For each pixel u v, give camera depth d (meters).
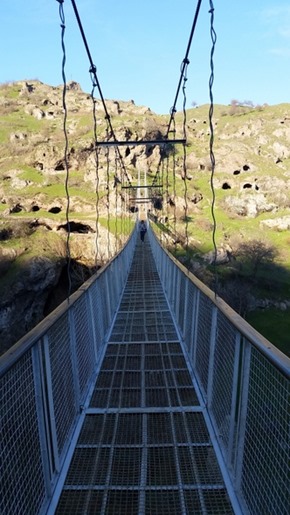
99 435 2.73
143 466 2.40
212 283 25.38
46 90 83.69
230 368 2.35
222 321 2.61
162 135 51.56
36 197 36.34
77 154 42.50
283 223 38.88
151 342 4.73
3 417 1.52
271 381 1.65
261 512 1.70
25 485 1.71
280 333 22.64
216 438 2.62
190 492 2.17
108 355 4.30
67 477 2.29
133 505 2.09
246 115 72.31
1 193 37.62
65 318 2.68
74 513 2.03
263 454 1.71
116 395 3.32
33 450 1.85
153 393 3.36
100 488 2.20
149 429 2.81
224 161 49.53
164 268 8.38
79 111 64.94
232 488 2.14
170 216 34.53
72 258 30.25
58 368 2.42
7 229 28.88
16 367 1.67
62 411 2.49
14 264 25.62
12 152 46.22
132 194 37.66
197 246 29.75
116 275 6.96
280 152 56.69
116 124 48.12
